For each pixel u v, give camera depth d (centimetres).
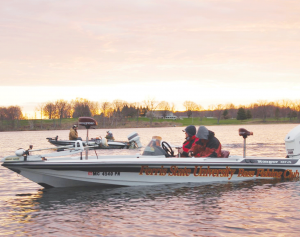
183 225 616
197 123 15488
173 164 929
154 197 812
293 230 586
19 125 11588
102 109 13525
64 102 13100
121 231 591
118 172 914
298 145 1048
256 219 645
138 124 13325
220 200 780
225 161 970
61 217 670
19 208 738
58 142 2386
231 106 17925
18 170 874
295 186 917
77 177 907
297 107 15812
